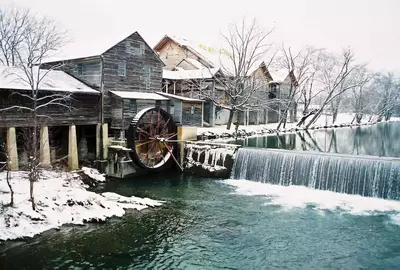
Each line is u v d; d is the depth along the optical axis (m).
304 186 18.23
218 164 21.22
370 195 16.41
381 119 68.12
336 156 17.64
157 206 15.43
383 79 65.12
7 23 32.19
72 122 19.66
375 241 11.89
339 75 41.28
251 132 35.00
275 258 10.72
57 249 10.85
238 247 11.45
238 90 33.94
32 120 17.66
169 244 11.56
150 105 23.30
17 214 12.19
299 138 34.62
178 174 21.98
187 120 28.09
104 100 21.34
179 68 37.44
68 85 20.09
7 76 17.94
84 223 12.94
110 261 10.29
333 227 13.05
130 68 23.12
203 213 14.59
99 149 21.11
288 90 48.59
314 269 10.09
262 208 15.23
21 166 18.12
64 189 15.19
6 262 9.96
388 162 15.94
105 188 18.41
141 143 22.00
